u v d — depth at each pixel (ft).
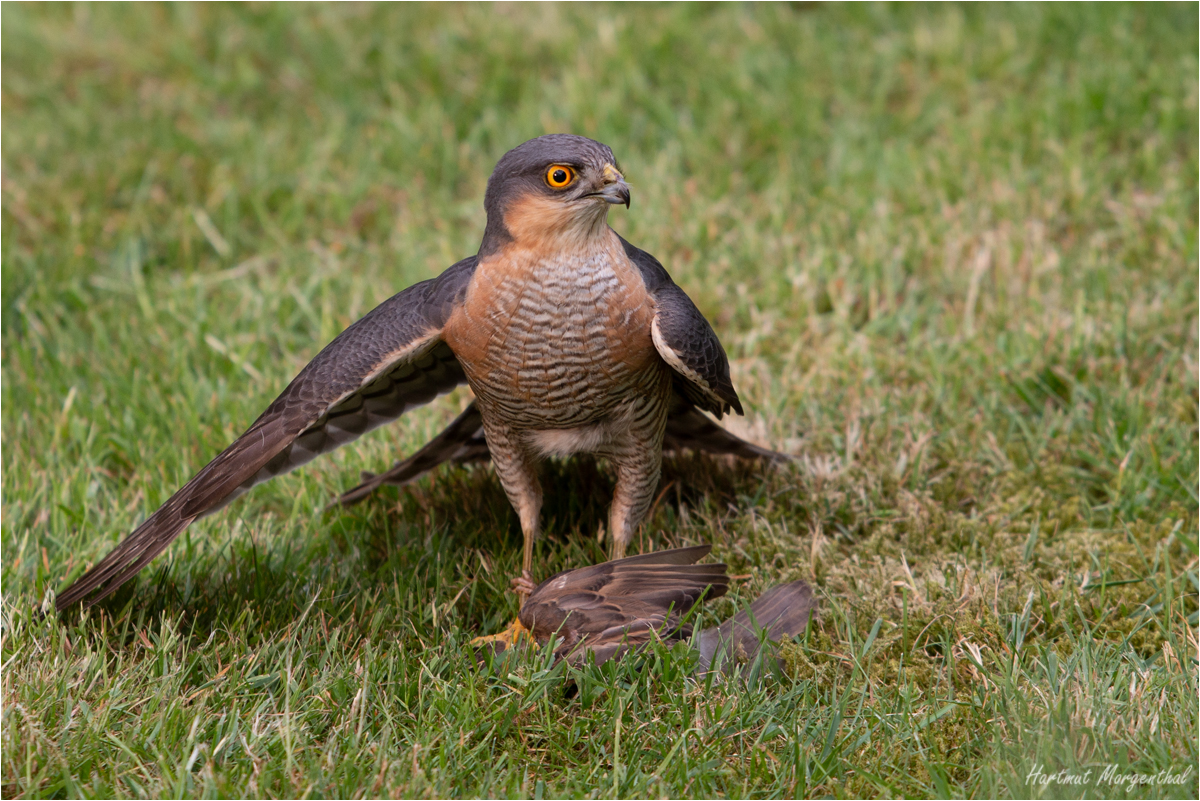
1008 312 36.78
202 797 20.51
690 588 24.84
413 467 29.84
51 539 28.55
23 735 21.49
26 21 60.59
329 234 44.42
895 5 56.39
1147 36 51.78
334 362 24.38
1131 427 31.42
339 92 53.16
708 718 22.34
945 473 30.94
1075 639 25.04
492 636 25.11
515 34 55.57
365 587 27.35
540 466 30.89
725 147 47.50
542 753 22.35
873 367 34.94
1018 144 45.34
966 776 21.43
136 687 23.15
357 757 21.44
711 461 31.71
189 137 49.26
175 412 34.06
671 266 40.68
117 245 43.57
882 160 45.21
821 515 29.73
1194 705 21.98
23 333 39.14
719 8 58.34
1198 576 26.71
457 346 24.95
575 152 23.38
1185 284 36.73
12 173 47.26
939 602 25.68
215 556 27.91
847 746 21.89
